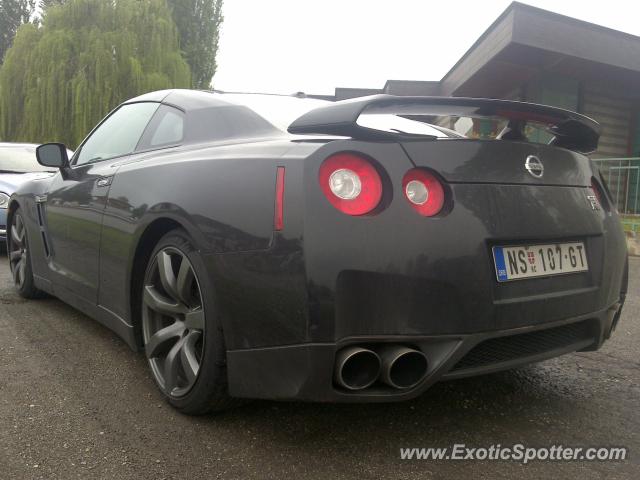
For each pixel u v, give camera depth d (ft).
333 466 6.10
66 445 6.46
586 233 7.10
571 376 9.12
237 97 8.93
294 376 5.74
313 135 6.38
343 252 5.54
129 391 8.08
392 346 5.75
